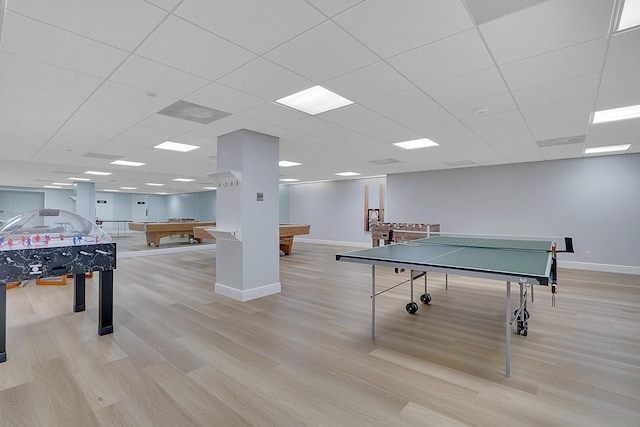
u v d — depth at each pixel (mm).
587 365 2381
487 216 7426
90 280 5293
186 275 5773
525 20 1745
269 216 4402
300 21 1750
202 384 2119
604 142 4824
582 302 4039
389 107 3211
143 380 2162
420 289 4777
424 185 8375
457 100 3002
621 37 1904
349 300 4164
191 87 2668
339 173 8906
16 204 14148
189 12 1654
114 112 3299
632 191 5906
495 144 4961
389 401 1935
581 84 2617
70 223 3734
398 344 2785
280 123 3775
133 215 18203
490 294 4484
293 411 1835
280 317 3486
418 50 2078
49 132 4086
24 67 2270
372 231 8062
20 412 1805
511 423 1722
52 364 2379
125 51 2064
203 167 7383
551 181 6664
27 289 4684
